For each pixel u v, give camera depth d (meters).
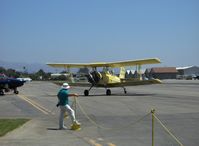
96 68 38.25
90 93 41.41
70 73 40.88
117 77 38.50
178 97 33.09
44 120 17.34
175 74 172.38
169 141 11.77
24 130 14.24
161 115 18.84
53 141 11.91
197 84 74.25
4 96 35.59
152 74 172.50
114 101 28.38
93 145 11.23
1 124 15.74
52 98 32.38
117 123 16.20
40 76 149.38
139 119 17.41
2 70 122.62
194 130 13.93
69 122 16.50
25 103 27.02
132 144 11.37
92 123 16.27
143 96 34.81
